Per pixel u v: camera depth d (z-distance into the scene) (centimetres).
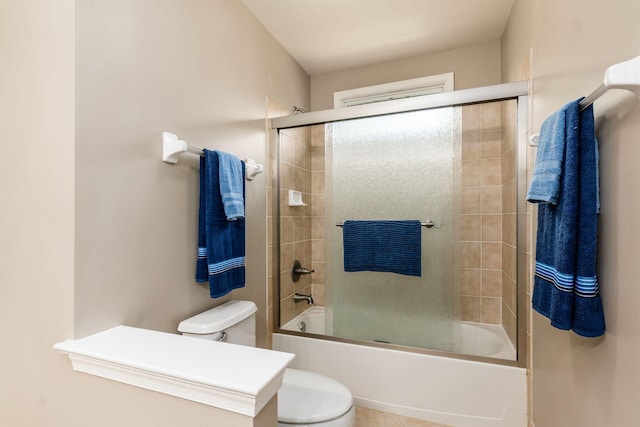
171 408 73
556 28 115
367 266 194
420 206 184
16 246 98
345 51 223
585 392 94
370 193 193
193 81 133
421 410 165
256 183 182
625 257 73
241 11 169
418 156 183
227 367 72
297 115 192
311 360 190
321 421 110
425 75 228
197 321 123
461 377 159
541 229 103
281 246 208
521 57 160
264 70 191
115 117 100
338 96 250
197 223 134
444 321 179
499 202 210
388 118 189
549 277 96
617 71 64
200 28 138
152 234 113
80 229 89
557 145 89
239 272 145
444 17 186
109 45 98
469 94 160
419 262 183
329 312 202
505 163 198
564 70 108
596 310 80
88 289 91
